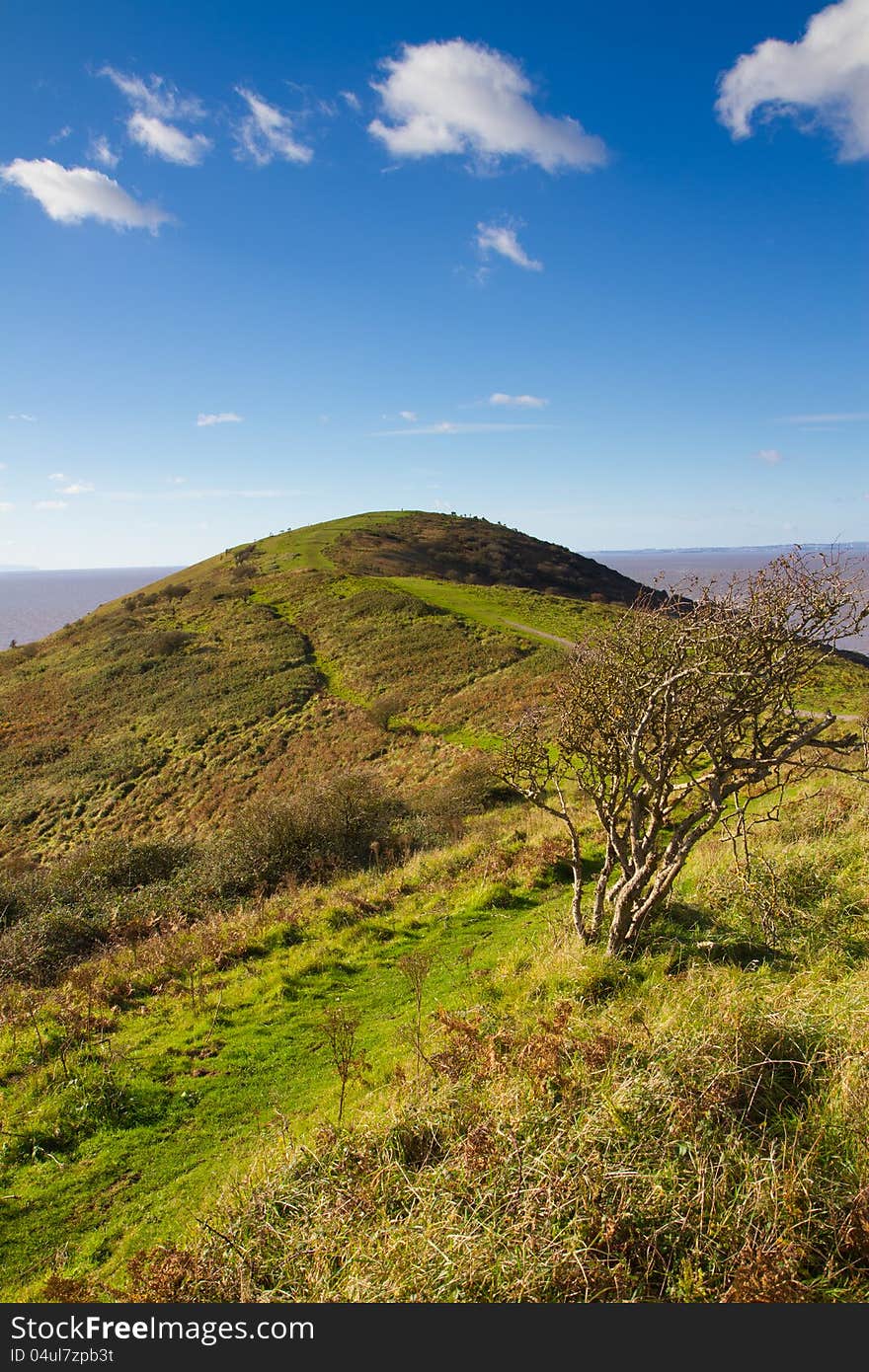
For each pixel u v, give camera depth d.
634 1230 3.39
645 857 6.57
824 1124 3.83
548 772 7.29
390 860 16.16
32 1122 5.98
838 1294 3.08
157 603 84.38
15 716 52.84
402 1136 4.45
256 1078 6.52
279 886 15.03
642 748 6.64
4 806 38.62
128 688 54.31
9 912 15.98
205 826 32.56
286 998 8.27
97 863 18.11
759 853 8.09
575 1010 5.68
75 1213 4.94
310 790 18.78
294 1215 4.02
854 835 8.95
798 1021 4.74
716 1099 4.00
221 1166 5.21
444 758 32.41
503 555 114.88
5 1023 8.29
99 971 10.22
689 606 6.29
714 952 6.55
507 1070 4.85
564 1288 3.21
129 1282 3.97
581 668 6.92
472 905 10.53
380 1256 3.51
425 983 8.02
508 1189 3.72
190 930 12.04
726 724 5.88
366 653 53.62
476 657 48.16
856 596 5.32
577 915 7.28
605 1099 4.13
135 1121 6.00
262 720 44.59
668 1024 4.88
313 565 92.12
